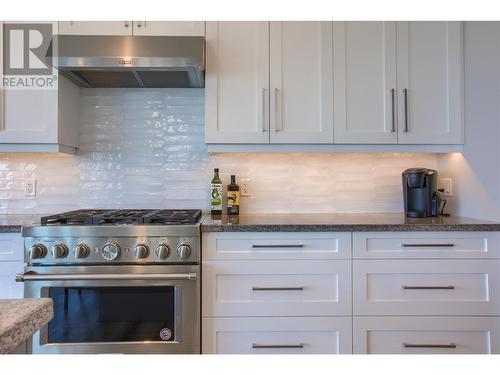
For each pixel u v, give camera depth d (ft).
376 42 5.93
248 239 5.01
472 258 5.02
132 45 5.38
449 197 6.51
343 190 6.91
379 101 5.94
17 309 1.80
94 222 5.05
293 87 5.90
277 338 5.00
